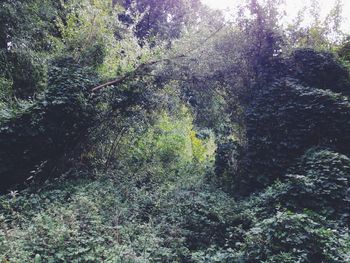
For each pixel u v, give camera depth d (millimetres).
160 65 9188
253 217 6289
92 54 9570
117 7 11414
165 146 10445
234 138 9289
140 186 8383
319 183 6703
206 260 5199
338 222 6062
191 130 11953
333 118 8008
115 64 9883
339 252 4688
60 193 7035
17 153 7691
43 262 4398
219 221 6527
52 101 7883
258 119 8492
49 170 8195
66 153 8500
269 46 9336
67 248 4555
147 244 5215
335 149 7922
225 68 9281
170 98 9531
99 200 6516
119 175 8344
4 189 7695
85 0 10398
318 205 6488
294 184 6762
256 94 9000
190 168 9805
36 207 6344
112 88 8812
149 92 9164
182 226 6336
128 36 10469
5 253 4305
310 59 8977
